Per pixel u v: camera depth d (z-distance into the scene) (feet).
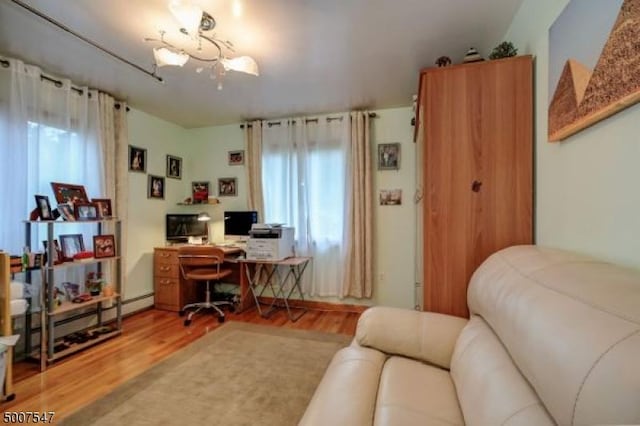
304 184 12.25
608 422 1.60
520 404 2.48
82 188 8.75
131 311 11.08
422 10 5.78
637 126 2.71
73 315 9.17
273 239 10.85
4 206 7.42
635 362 1.62
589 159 3.43
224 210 13.61
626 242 2.85
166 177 12.89
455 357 4.15
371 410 3.42
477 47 7.11
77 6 5.65
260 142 12.82
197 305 11.14
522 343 2.60
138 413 5.51
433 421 3.24
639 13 2.50
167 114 12.12
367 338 4.94
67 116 8.75
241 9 5.68
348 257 11.63
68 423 5.24
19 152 7.60
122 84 9.23
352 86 9.43
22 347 7.73
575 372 1.88
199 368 7.14
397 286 11.55
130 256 11.12
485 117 5.10
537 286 2.84
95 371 7.01
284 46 7.07
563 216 4.02
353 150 11.64
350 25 6.25
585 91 3.32
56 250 7.83
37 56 7.55
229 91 9.80
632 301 1.98
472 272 5.16
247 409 5.65
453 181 5.24
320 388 3.90
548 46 4.38
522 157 4.95
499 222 5.04
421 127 6.68
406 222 11.46
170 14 5.88
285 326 10.11
